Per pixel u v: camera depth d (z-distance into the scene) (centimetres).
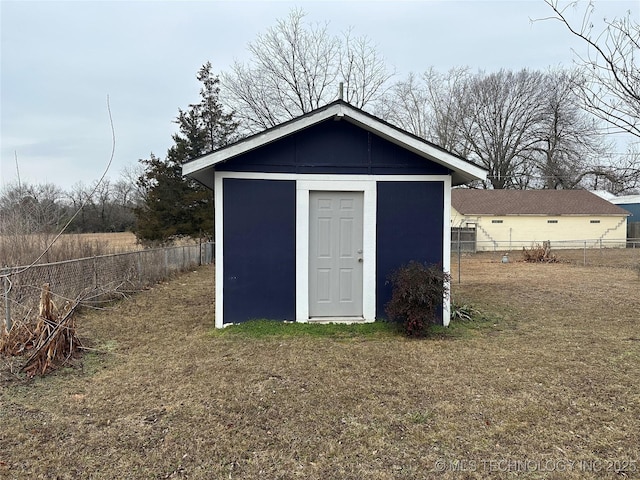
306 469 263
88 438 302
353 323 640
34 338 467
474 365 462
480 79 3225
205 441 298
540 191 2803
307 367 455
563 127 2323
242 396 377
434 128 3066
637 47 415
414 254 654
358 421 328
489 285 1119
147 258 1116
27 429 315
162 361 479
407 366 459
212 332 607
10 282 527
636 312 761
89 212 2758
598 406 355
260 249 636
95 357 492
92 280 811
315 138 642
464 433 309
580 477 254
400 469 263
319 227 655
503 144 3303
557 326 656
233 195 627
